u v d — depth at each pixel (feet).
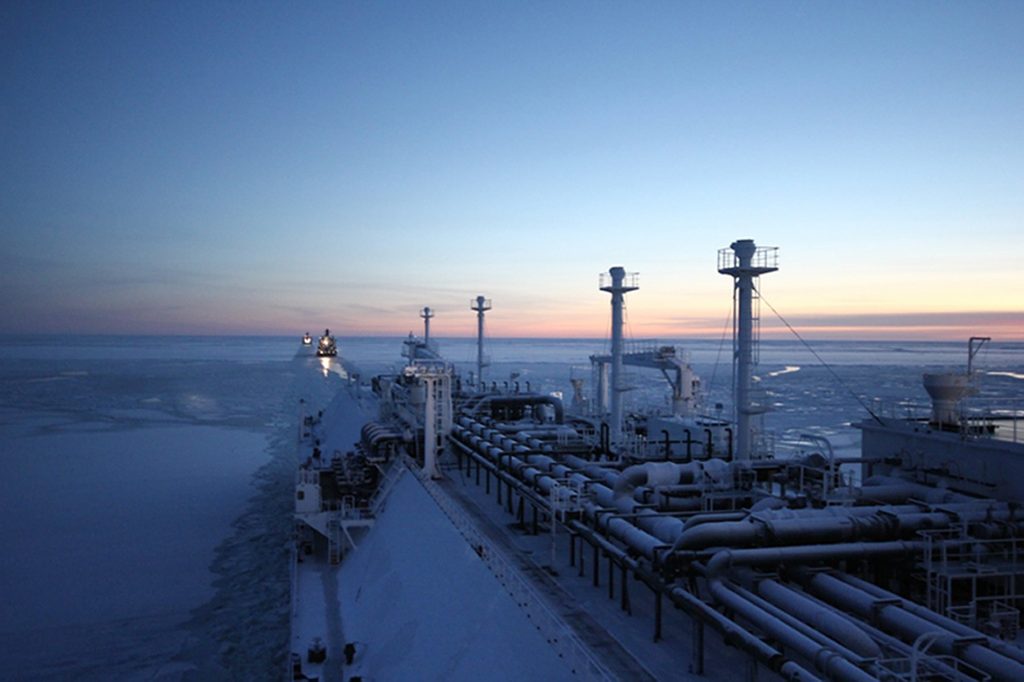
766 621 50.55
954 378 82.94
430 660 69.82
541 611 63.05
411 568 91.50
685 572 62.49
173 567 129.49
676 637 64.64
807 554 59.26
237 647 96.89
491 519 106.73
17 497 183.93
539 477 96.68
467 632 68.80
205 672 90.02
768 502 75.46
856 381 498.69
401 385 197.98
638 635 65.16
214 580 122.31
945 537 64.69
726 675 57.11
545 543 94.84
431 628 74.84
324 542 129.59
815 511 65.98
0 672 90.58
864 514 65.72
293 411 392.27
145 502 179.11
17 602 113.09
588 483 90.94
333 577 113.80
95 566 130.11
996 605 60.75
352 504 130.52
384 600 90.79
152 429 315.58
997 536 63.57
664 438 141.18
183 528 155.53
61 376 625.00
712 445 121.49
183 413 378.12
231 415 371.76
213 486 197.67
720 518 69.26
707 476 88.28
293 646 85.51
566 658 57.06
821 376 554.46
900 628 50.52
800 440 244.01
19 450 257.14
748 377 102.53
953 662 46.88
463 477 134.92
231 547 141.49
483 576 75.15
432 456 133.39
